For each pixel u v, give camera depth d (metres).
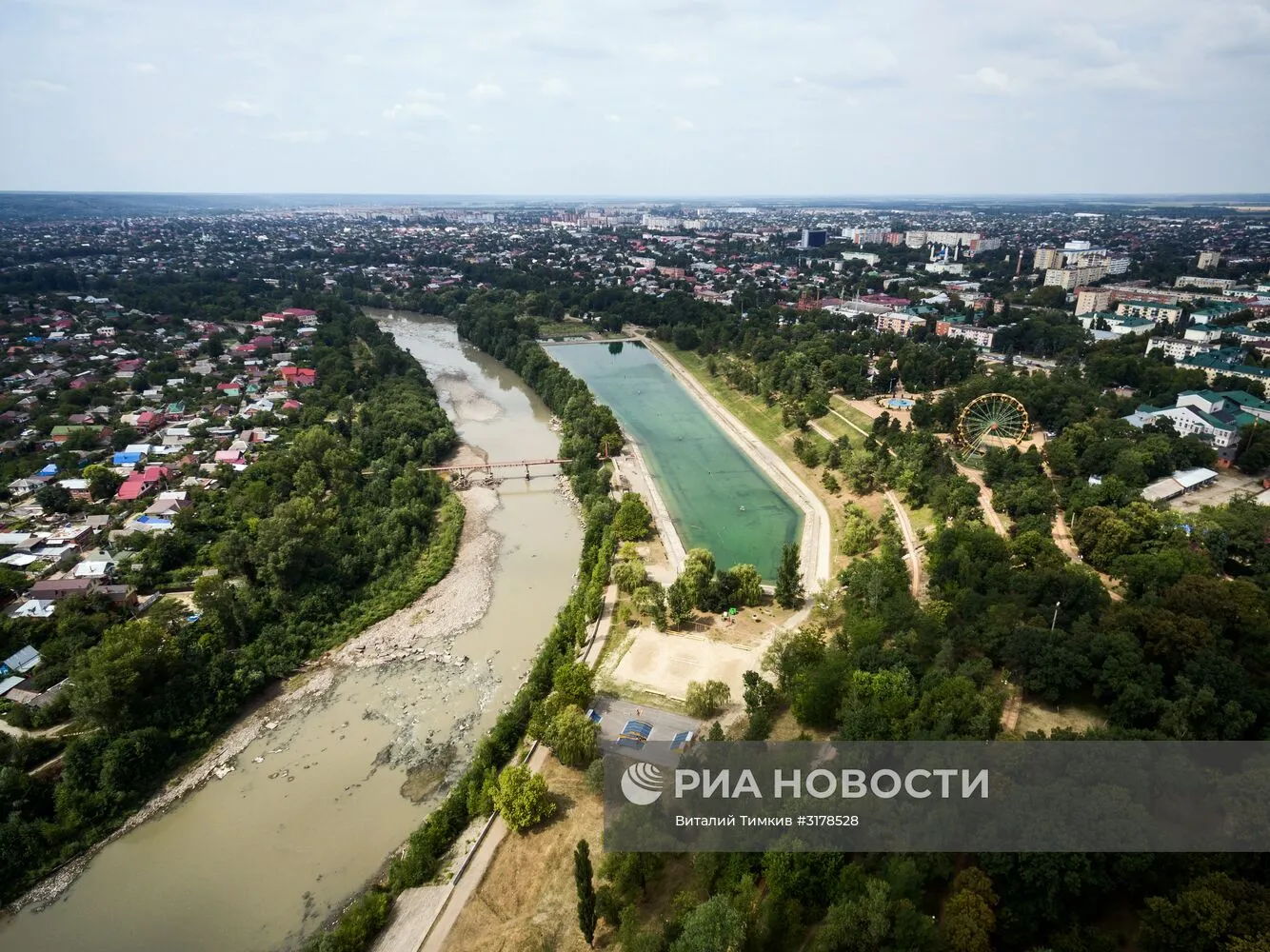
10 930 88.12
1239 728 83.75
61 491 175.75
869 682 101.00
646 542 173.25
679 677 124.12
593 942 78.19
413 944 81.12
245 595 138.88
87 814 100.44
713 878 78.75
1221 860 66.94
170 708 114.50
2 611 136.38
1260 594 108.81
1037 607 114.12
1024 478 171.75
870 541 164.38
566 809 97.00
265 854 97.00
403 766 110.38
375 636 140.75
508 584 160.25
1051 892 66.69
